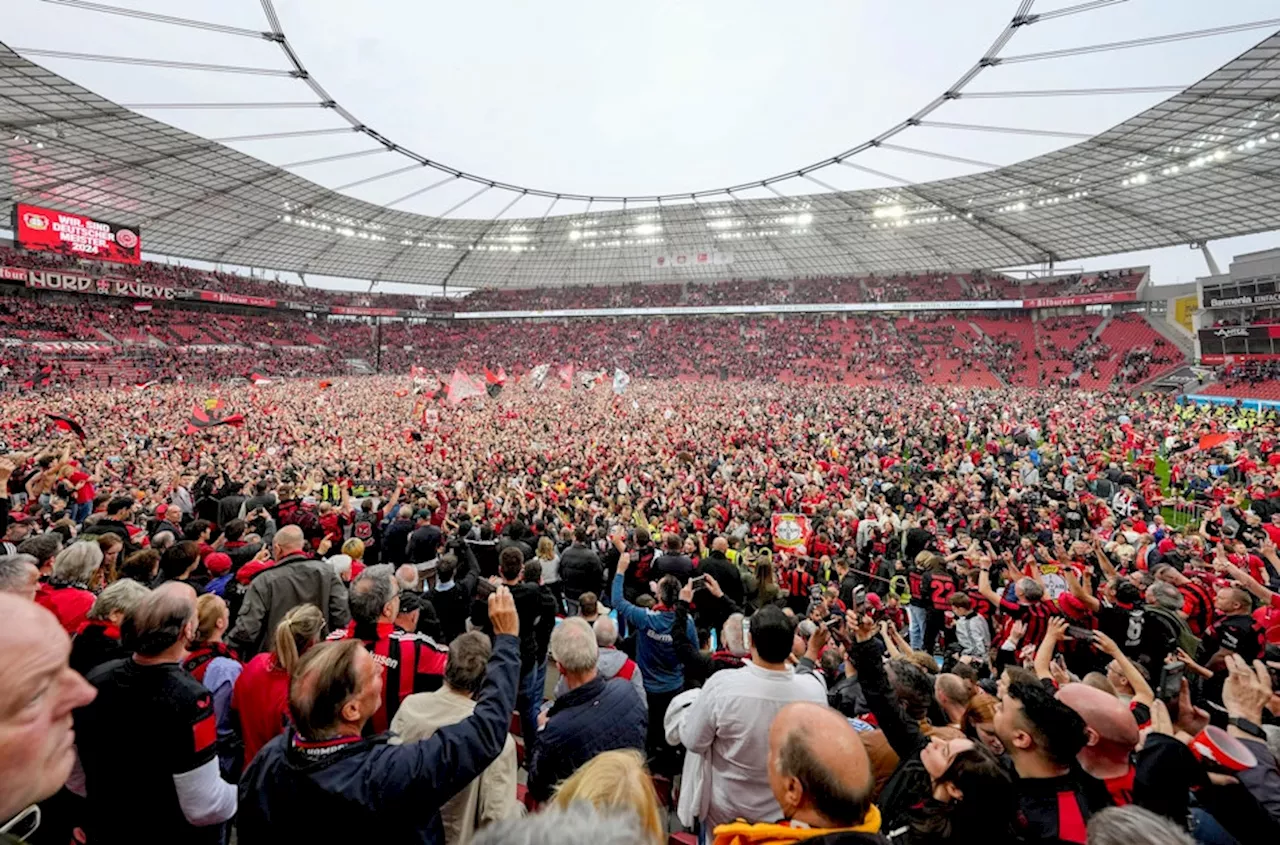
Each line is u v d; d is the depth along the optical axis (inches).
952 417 1114.1
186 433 899.4
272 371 2431.1
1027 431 899.4
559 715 130.8
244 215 2146.9
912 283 2694.4
